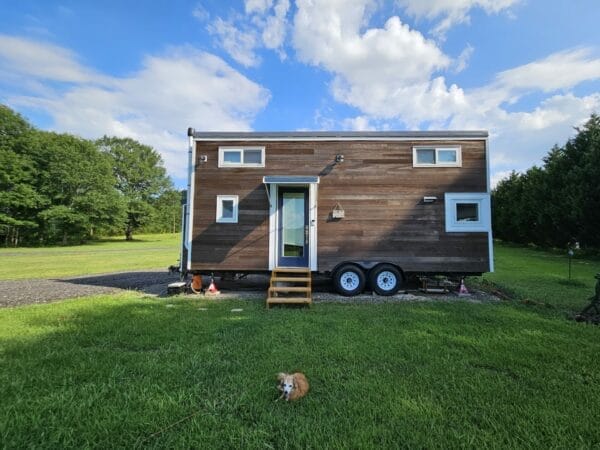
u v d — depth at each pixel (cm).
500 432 228
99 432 227
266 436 222
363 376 314
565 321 503
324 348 387
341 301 684
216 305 632
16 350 377
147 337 425
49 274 1177
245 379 304
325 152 788
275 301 622
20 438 220
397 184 775
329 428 230
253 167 792
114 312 565
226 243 782
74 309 588
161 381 302
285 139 792
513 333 445
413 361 351
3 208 2991
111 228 3656
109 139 4331
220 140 798
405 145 782
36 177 3228
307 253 787
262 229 786
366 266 759
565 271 1142
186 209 819
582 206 1619
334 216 770
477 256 757
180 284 770
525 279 955
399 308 598
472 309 586
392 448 210
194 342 407
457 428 232
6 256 1973
